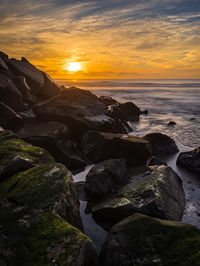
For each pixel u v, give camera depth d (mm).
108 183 7609
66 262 3482
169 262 3920
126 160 10469
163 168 7961
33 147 8086
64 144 11281
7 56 19062
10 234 4188
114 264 4164
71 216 5301
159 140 13258
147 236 4477
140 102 39875
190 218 6477
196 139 16094
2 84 13547
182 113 28203
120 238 4574
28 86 16703
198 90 73625
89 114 13836
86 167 10695
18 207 4820
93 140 11867
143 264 4012
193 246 4078
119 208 5895
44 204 4844
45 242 3891
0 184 5715
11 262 3668
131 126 19359
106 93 59125
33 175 5863
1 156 6809
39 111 13516
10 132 9031
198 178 9484
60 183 5527
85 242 3816
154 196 6086
